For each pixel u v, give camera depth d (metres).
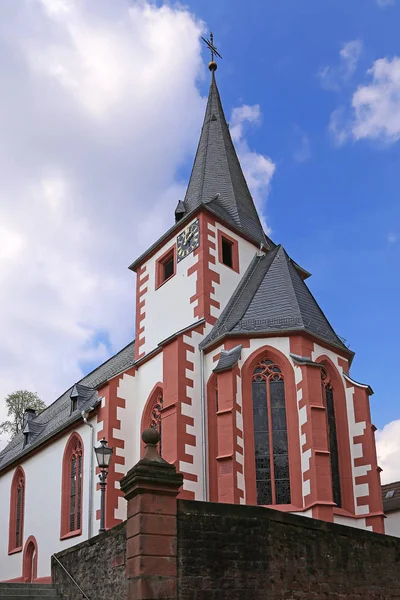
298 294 25.06
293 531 14.37
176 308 27.70
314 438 20.86
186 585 12.23
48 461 31.44
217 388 22.28
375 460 22.89
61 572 17.17
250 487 21.08
